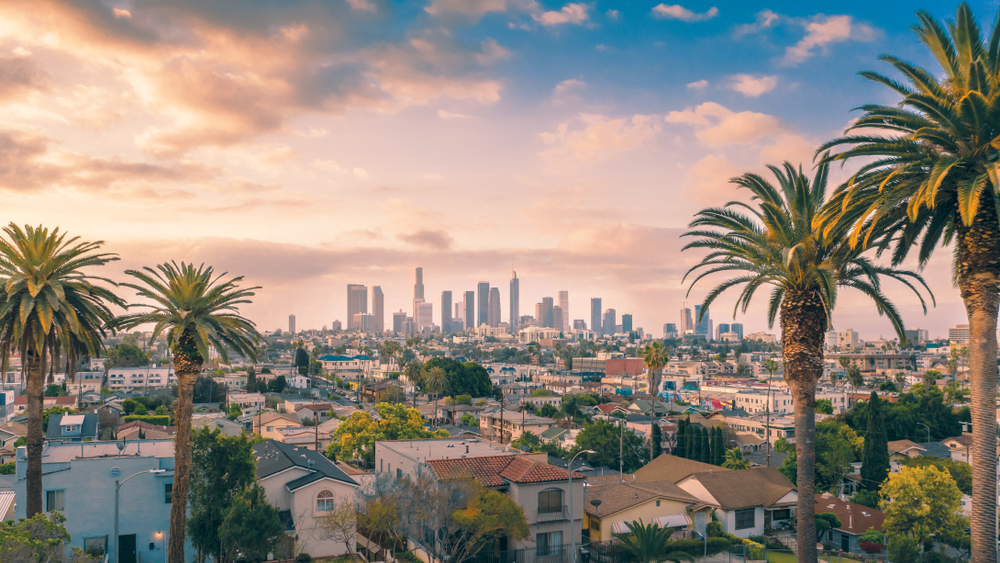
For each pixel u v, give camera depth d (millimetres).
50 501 46875
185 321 38125
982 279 21547
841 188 25156
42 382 36594
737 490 61281
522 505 46125
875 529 64500
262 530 42844
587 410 197500
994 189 19844
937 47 23062
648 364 123938
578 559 47375
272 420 138625
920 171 23234
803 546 28344
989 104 20625
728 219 31812
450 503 41781
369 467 103938
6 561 24766
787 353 29328
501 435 161500
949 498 61094
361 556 51875
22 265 35750
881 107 23828
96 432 110938
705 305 33625
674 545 51125
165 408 156625
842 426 118688
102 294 37781
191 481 46781
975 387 21547
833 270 28234
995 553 20797
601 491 56875
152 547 48906
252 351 41250
